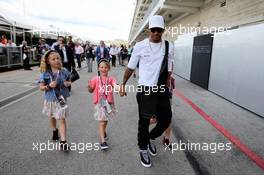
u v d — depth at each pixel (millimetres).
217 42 7809
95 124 4605
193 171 2980
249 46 5855
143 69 2932
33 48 18438
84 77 11594
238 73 6387
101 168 2969
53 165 3006
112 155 3332
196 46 9961
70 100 6613
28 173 2803
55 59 3350
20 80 10031
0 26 15852
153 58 2861
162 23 2768
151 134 3203
